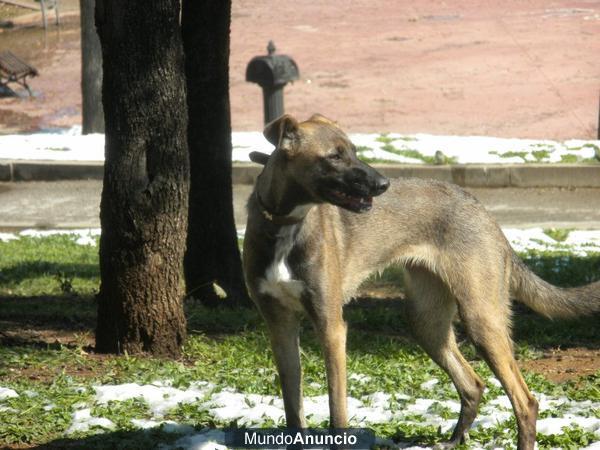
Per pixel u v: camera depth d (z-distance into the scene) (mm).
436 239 12484
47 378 14891
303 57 67812
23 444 12219
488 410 13828
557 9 79625
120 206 15617
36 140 39938
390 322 19625
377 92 58688
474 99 56875
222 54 20328
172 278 16109
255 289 11867
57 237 28859
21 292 22234
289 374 12109
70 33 75000
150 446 11984
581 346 18000
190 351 16484
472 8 81688
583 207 32938
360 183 11297
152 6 15117
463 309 12312
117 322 16078
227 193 20891
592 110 53938
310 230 11578
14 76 59906
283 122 11383
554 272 23750
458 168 34719
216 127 20547
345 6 84062
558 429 12656
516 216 32031
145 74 15258
